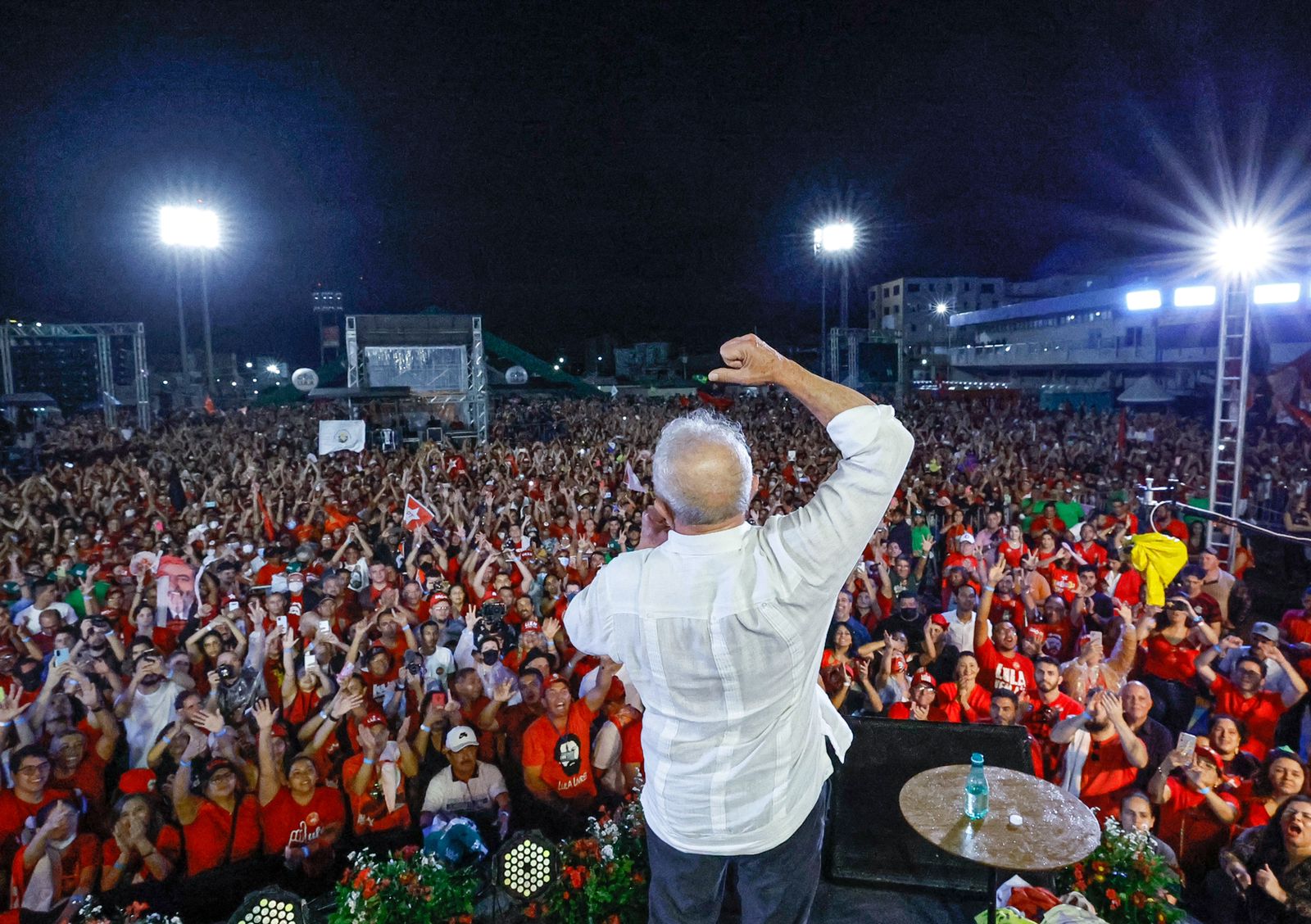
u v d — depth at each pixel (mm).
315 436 24922
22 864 4418
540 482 13914
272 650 6344
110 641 6473
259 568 8766
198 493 13961
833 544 1478
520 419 31031
